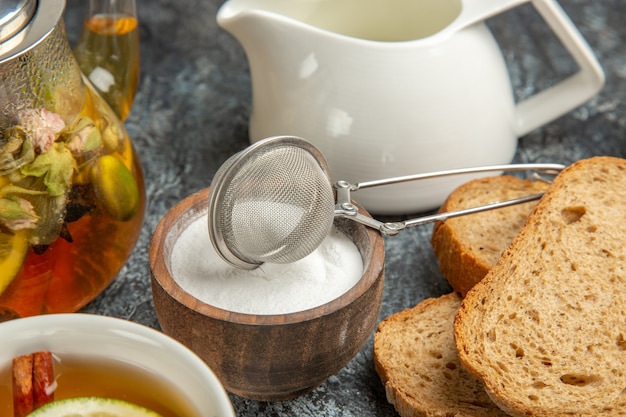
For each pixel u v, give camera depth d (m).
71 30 0.81
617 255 0.63
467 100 0.67
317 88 0.67
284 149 0.59
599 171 0.67
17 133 0.57
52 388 0.55
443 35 0.67
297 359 0.58
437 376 0.61
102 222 0.60
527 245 0.63
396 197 0.68
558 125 0.75
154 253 0.59
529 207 0.67
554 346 0.60
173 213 0.60
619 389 0.59
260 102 0.70
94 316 0.54
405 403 0.60
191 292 0.59
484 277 0.62
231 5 0.68
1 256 0.58
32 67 0.57
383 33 0.74
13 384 0.54
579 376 0.60
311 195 0.59
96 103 0.61
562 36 0.71
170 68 0.79
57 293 0.60
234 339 0.57
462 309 0.61
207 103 0.77
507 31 0.82
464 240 0.65
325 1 0.72
